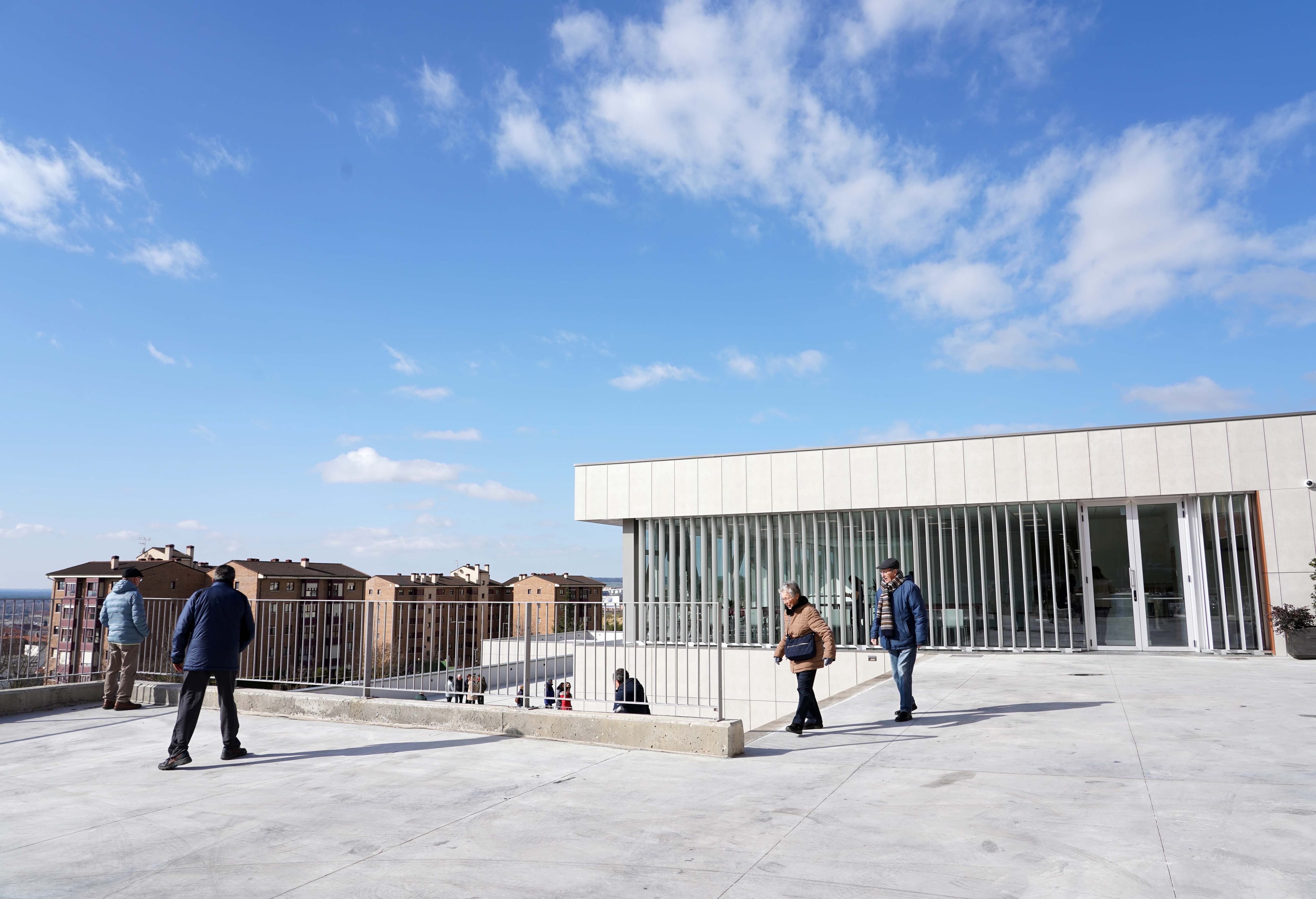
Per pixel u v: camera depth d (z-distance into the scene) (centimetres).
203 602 716
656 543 1880
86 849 470
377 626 911
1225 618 1444
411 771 657
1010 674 1217
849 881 393
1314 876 391
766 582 1773
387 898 385
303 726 873
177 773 665
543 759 696
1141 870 402
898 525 1684
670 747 717
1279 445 1433
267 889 401
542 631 844
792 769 643
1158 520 1513
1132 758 648
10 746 790
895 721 856
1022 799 535
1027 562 1582
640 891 387
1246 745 687
